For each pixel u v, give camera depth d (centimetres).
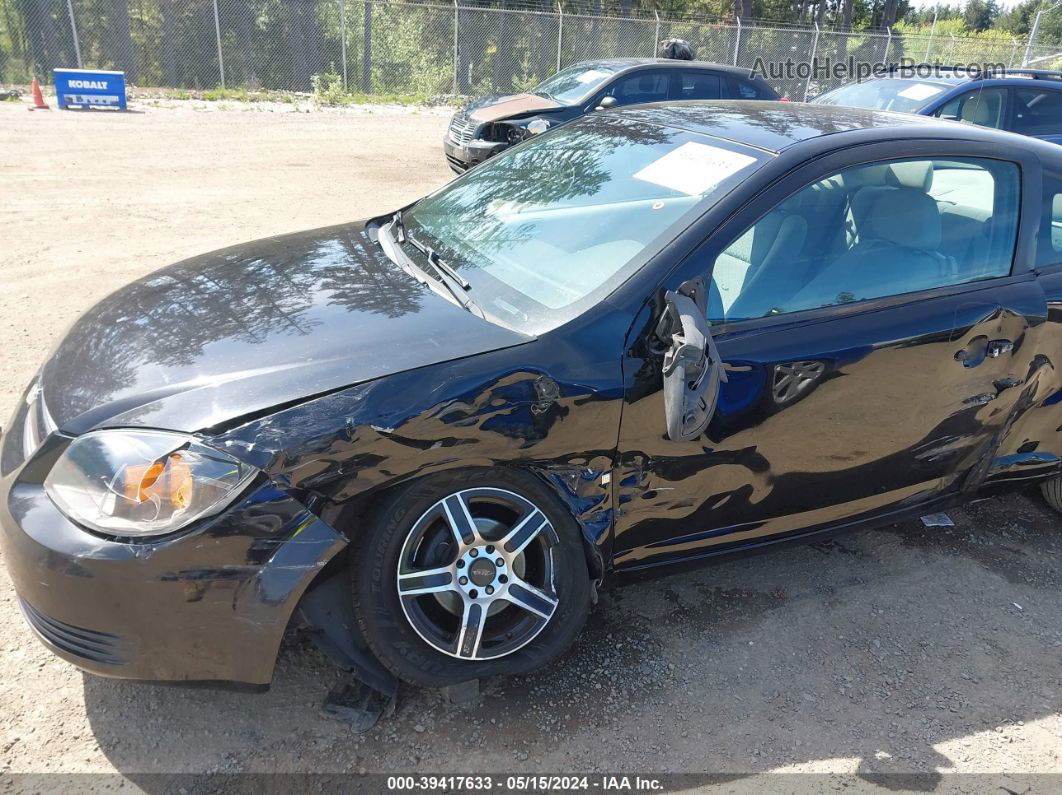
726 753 233
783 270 259
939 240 289
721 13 3206
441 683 233
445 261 286
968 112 842
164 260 626
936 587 313
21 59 1802
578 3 2702
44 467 207
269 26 2027
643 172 288
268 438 200
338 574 222
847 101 918
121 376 225
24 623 261
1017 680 269
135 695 238
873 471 283
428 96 2047
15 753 216
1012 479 328
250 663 207
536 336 230
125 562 192
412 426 209
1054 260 312
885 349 265
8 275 571
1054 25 3584
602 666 261
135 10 1900
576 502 234
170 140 1183
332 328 236
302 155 1140
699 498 254
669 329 230
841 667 269
